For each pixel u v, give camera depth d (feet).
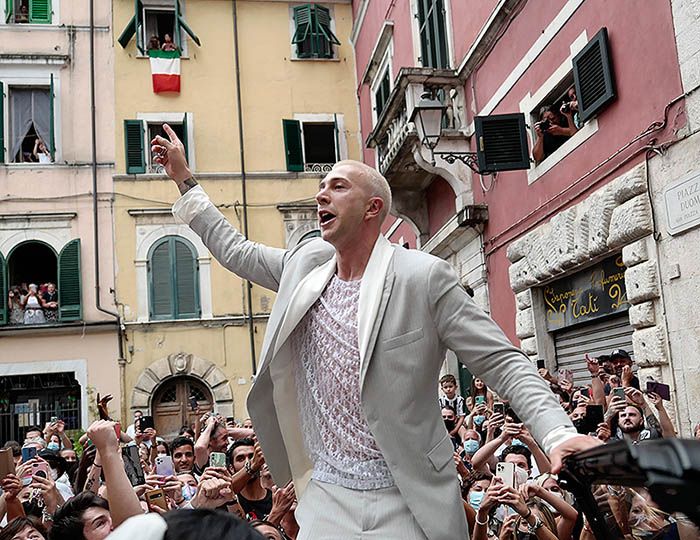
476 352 8.05
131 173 68.59
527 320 37.14
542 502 15.72
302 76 73.51
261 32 73.56
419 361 8.08
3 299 65.05
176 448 23.90
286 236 70.13
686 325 25.18
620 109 28.86
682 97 25.03
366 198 8.62
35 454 23.73
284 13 74.38
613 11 29.04
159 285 67.77
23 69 68.80
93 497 13.33
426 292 8.16
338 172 8.71
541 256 35.12
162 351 66.74
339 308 8.57
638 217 27.20
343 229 8.54
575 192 32.27
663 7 25.90
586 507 6.48
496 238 41.06
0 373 64.28
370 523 7.82
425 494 7.85
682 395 25.50
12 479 16.65
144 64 70.59
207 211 10.25
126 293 67.21
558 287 35.29
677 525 5.06
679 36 25.03
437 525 7.76
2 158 67.31
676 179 25.46
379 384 7.99
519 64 37.27
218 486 14.32
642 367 27.68
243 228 69.41
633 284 27.78
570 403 25.44
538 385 7.64
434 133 40.73
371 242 8.71
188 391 67.77
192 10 72.54
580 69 31.14
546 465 18.11
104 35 70.38
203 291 68.23
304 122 72.90
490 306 42.45
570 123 34.06
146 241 68.13
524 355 8.00
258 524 13.37
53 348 65.41
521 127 36.22
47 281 72.23
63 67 69.46
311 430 8.59
